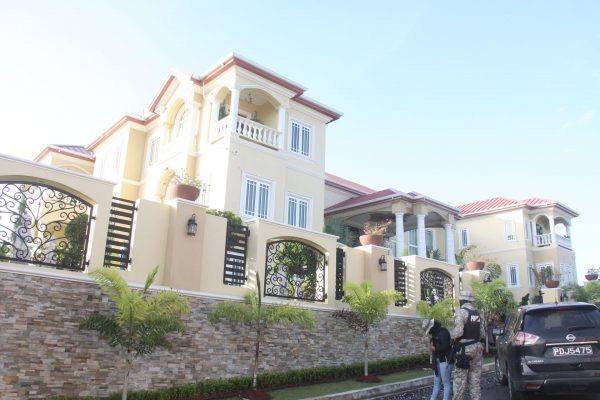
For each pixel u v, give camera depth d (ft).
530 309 28.09
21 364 23.98
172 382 28.78
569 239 112.98
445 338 28.12
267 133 59.62
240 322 32.96
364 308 37.35
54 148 80.64
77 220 28.35
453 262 77.77
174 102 65.10
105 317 25.63
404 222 86.74
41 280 25.39
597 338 25.50
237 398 29.14
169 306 26.02
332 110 67.77
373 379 36.01
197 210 32.73
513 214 110.42
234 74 56.95
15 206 26.30
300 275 38.63
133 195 70.69
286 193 61.21
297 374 33.81
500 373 35.76
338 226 67.97
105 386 26.25
